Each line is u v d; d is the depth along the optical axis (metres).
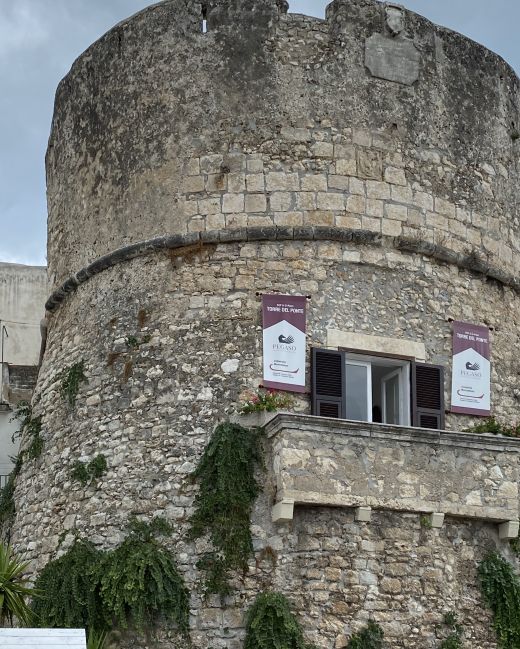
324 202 20.00
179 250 20.03
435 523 18.23
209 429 18.75
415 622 17.77
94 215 21.27
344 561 17.73
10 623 18.12
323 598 17.50
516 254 21.81
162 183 20.42
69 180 22.14
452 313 20.44
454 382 20.02
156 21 21.30
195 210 20.06
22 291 32.62
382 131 20.67
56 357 21.34
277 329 19.30
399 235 20.19
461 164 21.33
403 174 20.58
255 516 17.95
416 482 18.23
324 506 17.88
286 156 20.19
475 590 18.39
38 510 20.17
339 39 20.94
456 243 20.75
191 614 17.66
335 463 17.88
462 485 18.50
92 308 20.75
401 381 19.77
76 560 18.31
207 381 19.09
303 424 17.89
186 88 20.73
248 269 19.70
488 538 18.77
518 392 20.84
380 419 19.72
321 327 19.42
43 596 18.09
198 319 19.55
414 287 20.17
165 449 18.80
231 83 20.61
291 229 19.80
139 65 21.30
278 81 20.58
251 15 20.88
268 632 17.00
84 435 19.72
